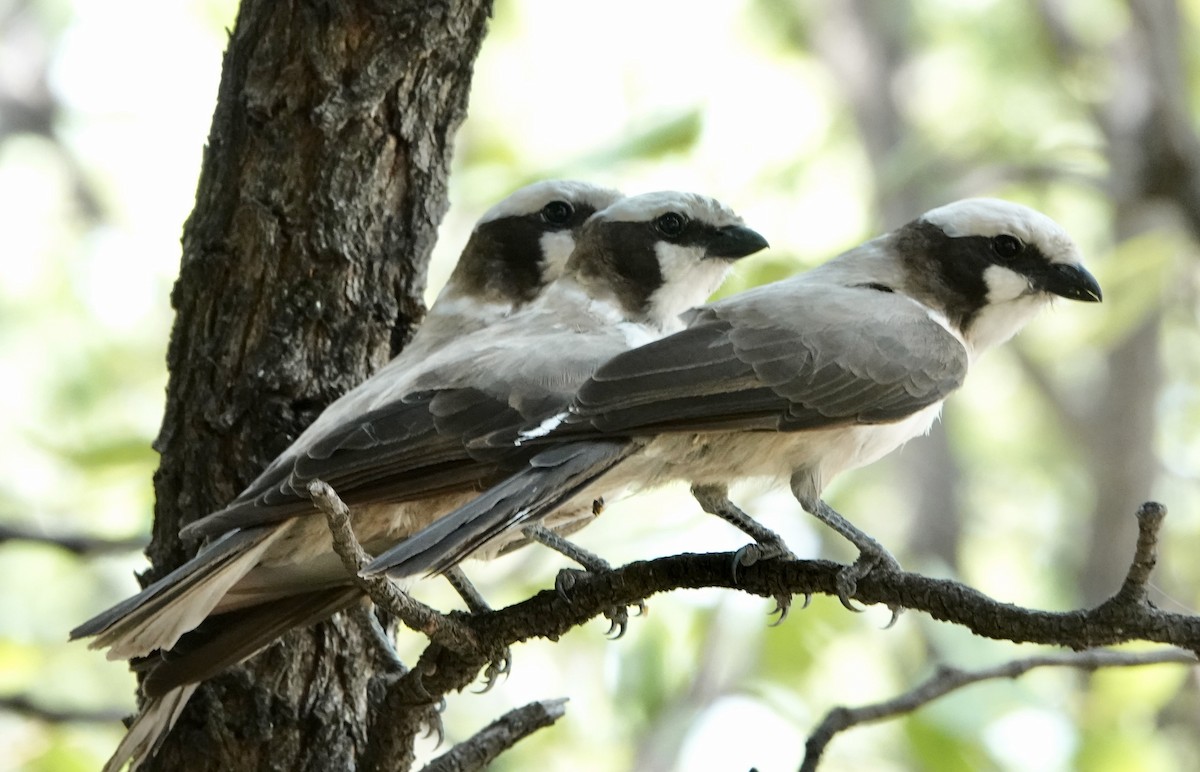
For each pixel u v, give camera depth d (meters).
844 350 8.40
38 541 10.16
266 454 8.40
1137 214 17.06
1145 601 6.20
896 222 18.02
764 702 13.00
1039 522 21.27
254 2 8.52
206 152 8.64
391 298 8.69
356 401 8.10
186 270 8.54
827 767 15.75
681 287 9.68
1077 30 18.59
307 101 8.42
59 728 12.06
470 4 8.66
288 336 8.44
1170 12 15.44
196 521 7.96
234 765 8.22
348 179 8.50
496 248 10.28
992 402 21.72
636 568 7.46
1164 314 20.02
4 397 18.48
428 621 7.03
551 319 9.30
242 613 7.88
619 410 7.79
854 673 15.80
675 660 13.66
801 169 17.05
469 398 7.98
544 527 8.88
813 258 13.37
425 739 8.70
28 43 22.23
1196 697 17.11
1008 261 9.41
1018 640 6.50
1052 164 16.41
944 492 19.89
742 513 8.45
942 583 6.82
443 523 7.11
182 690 7.84
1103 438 19.94
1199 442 20.92
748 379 8.11
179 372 8.53
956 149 18.02
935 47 20.23
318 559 7.87
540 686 15.54
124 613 7.03
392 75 8.45
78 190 21.53
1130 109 15.44
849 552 18.41
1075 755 12.16
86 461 11.99
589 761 14.80
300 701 8.30
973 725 11.17
